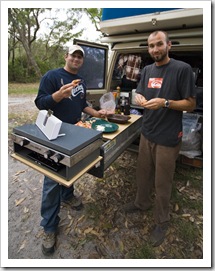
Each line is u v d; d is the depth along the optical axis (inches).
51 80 55.7
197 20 67.0
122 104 85.2
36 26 455.8
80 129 46.8
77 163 38.9
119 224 66.4
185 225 66.6
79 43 77.5
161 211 59.3
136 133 80.7
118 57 104.9
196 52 99.7
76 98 60.6
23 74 532.7
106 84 99.0
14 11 385.4
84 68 83.7
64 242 59.4
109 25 79.9
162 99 49.5
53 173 39.7
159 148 54.9
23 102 266.7
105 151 50.4
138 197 68.2
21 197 78.9
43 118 44.6
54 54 576.7
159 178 56.6
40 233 62.3
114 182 90.7
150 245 59.1
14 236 61.1
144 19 70.6
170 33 77.4
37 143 40.2
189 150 89.4
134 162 109.2
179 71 49.7
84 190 84.4
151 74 56.4
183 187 87.5
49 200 53.8
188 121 91.8
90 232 63.0
